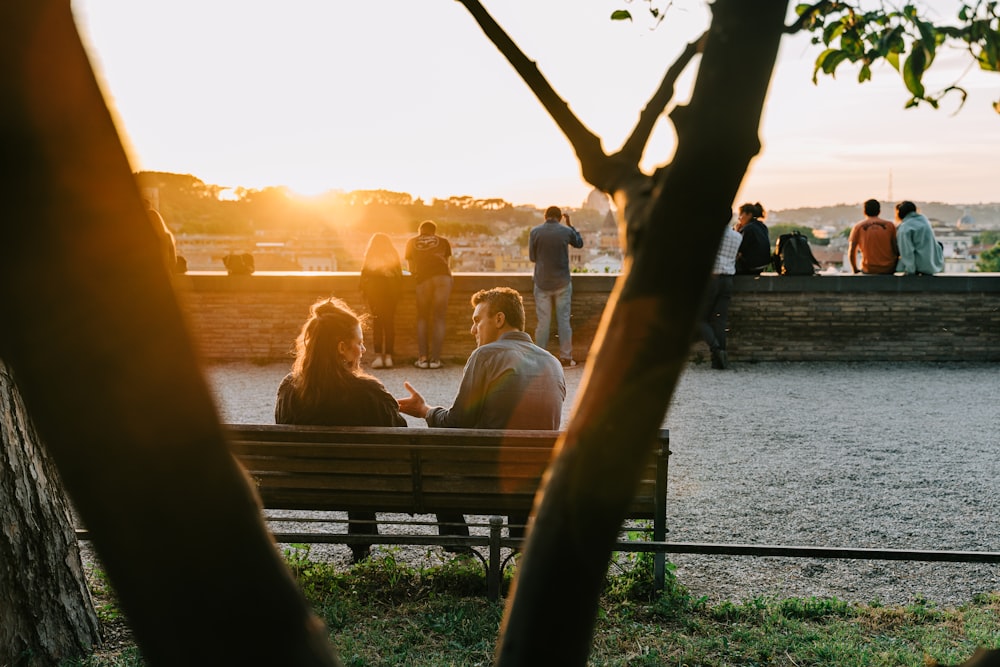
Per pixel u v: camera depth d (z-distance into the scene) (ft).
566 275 39.70
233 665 2.81
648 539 16.97
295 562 15.65
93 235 2.57
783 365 41.09
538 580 3.13
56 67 2.55
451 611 13.65
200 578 2.74
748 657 12.22
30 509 11.94
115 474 2.63
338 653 12.08
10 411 11.80
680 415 30.71
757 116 2.96
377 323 39.91
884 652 12.32
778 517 19.95
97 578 15.26
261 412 31.07
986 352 42.01
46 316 2.55
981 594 15.44
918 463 24.53
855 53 4.76
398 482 14.06
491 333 16.12
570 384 37.04
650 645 12.65
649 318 2.96
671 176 2.97
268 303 42.09
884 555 13.16
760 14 2.91
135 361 2.60
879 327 41.91
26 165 2.50
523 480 13.83
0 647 11.66
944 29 4.47
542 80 3.61
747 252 41.75
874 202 43.01
